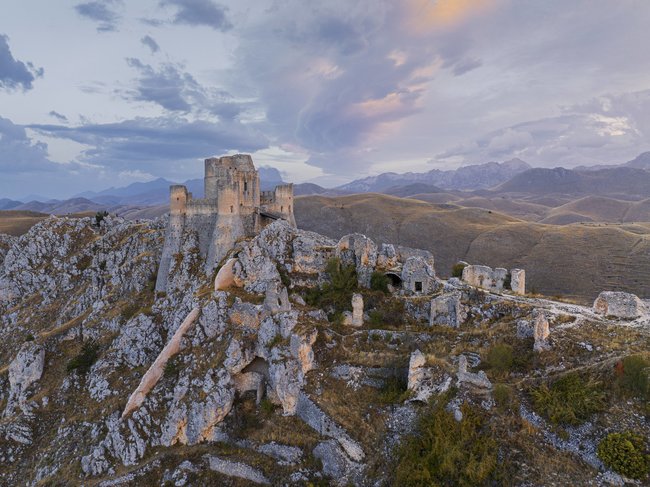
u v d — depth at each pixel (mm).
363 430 37750
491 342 40438
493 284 54281
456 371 37000
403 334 46156
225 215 69875
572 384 31844
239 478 40656
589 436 28672
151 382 53125
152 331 64562
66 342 72500
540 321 36812
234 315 55438
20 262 94500
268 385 48562
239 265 61969
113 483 43938
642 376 29516
